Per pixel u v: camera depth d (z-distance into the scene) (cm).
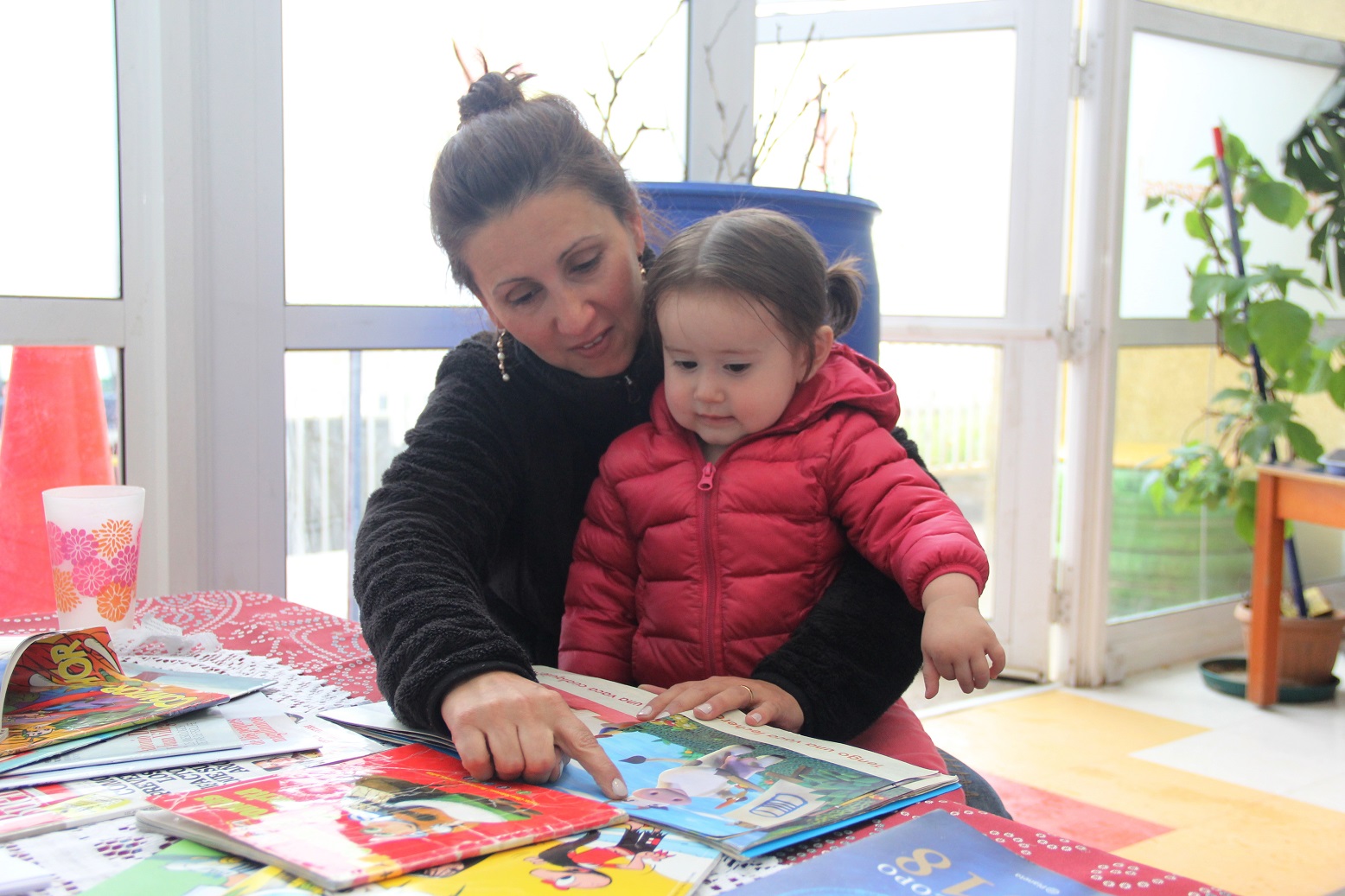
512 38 189
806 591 95
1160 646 300
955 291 277
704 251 93
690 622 95
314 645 96
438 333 186
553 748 60
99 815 55
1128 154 280
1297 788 217
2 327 151
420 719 67
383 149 178
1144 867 49
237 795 56
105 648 79
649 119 205
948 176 272
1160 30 276
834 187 245
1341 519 249
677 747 66
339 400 182
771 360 93
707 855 50
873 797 57
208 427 164
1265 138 307
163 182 156
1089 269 271
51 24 152
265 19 163
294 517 182
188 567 163
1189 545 306
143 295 162
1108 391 276
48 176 154
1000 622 288
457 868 47
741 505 94
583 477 107
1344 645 316
